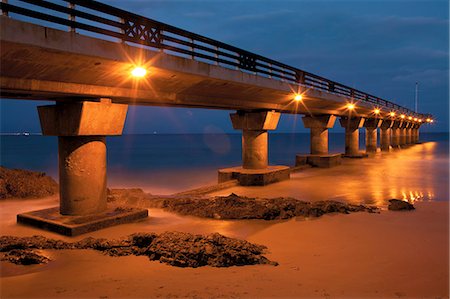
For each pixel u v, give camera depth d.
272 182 20.00
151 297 5.49
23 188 15.97
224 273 6.70
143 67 9.95
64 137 10.65
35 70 8.45
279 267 7.15
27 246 8.34
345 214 12.25
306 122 29.81
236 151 71.06
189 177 29.98
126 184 26.02
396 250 8.38
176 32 11.38
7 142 129.50
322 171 26.05
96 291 5.78
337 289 5.95
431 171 26.08
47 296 5.60
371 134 45.88
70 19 8.23
